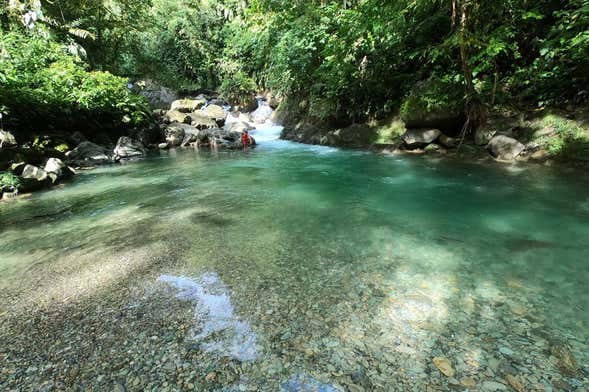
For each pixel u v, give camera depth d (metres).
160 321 2.11
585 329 1.88
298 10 10.76
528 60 7.11
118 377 1.67
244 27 15.21
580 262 2.64
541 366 1.64
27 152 7.09
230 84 19.20
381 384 1.57
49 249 3.39
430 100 7.59
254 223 3.86
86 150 8.84
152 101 19.33
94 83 9.95
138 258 3.04
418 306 2.14
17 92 7.65
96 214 4.53
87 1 13.38
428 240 3.20
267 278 2.57
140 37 18.42
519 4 6.38
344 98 10.28
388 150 8.47
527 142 6.29
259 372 1.66
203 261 2.92
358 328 1.96
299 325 2.00
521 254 2.82
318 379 1.61
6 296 2.51
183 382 1.62
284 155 9.13
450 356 1.72
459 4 6.61
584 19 5.18
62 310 2.29
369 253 2.95
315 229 3.60
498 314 2.04
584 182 4.69
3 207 5.06
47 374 1.72
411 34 8.38
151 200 5.12
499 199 4.33
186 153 10.43
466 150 7.05
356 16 8.69
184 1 21.02
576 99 6.18
